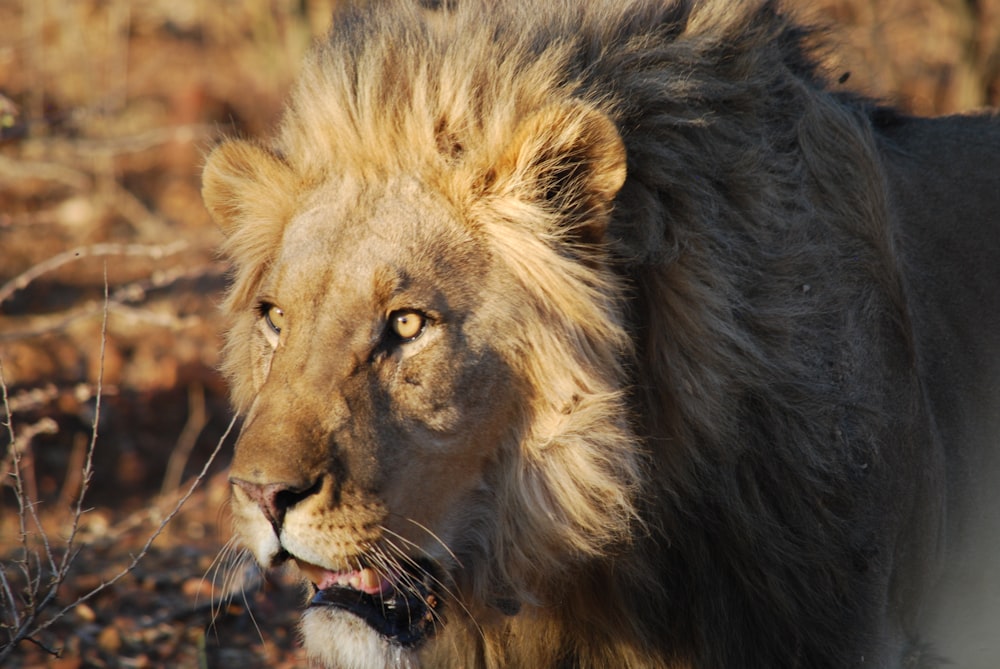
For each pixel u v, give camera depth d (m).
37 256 18.84
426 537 5.88
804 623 6.27
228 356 6.82
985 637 7.50
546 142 5.88
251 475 5.51
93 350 16.44
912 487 6.54
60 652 8.65
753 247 6.23
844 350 6.32
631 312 6.14
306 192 6.30
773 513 6.25
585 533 6.00
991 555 7.43
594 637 6.54
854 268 6.50
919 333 7.02
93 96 22.34
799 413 6.17
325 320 5.81
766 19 6.63
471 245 5.93
